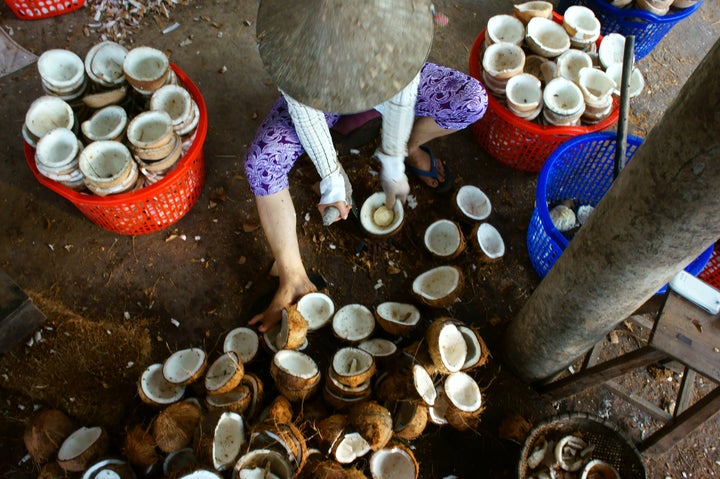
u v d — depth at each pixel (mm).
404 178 1878
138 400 1833
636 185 1106
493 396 1944
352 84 958
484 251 2064
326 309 1908
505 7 2922
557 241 1865
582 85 2113
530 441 1622
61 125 1854
